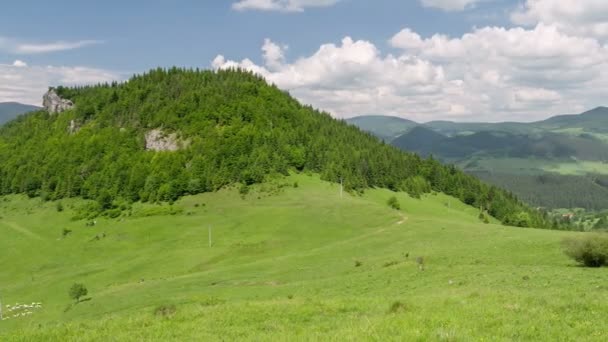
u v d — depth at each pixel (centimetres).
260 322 2258
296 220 14575
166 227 17088
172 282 8119
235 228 15162
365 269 6681
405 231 10569
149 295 7238
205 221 16975
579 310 2097
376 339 1628
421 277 4956
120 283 10625
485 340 1588
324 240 12394
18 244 17412
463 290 3509
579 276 3947
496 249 6612
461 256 6462
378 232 11112
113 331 2164
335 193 19325
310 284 5772
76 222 19912
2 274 14388
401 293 4194
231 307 2572
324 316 2353
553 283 3653
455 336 1617
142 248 15438
